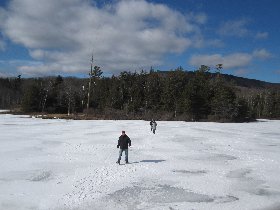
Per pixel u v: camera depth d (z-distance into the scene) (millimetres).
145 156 22375
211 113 88938
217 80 100312
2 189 13586
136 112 86938
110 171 17375
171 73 94438
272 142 33125
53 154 22172
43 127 43906
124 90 96750
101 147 25922
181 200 12984
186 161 21000
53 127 44188
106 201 12562
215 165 20031
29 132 36344
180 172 17781
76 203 12195
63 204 12039
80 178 15758
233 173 18000
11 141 28062
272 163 21156
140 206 12117
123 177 16203
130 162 20016
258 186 15422
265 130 50688
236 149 27141
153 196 13383
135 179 15922
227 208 12148
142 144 28391
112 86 100125
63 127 44500
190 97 85250
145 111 84562
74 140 29938
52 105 93875
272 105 125562
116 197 13086
